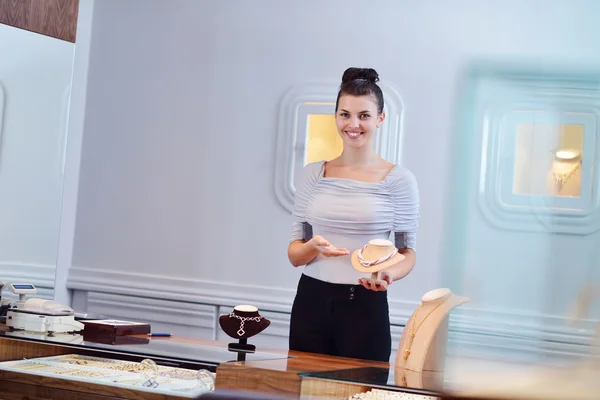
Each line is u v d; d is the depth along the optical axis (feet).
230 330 8.77
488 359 1.01
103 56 17.08
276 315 15.23
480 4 14.23
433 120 14.40
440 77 14.43
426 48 14.53
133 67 16.83
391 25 14.82
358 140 10.46
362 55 14.99
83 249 16.98
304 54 15.44
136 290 16.37
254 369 6.40
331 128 15.17
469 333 1.02
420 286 14.23
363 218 10.28
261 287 15.40
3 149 14.19
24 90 14.44
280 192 15.44
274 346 15.24
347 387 5.97
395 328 14.26
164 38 16.60
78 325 9.48
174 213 16.31
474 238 1.00
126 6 16.92
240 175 15.83
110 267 16.72
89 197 17.02
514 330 1.00
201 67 16.26
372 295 9.98
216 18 16.17
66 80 15.10
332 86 15.16
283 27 15.64
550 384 0.96
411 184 10.47
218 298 15.67
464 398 1.01
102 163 16.98
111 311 16.65
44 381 7.77
